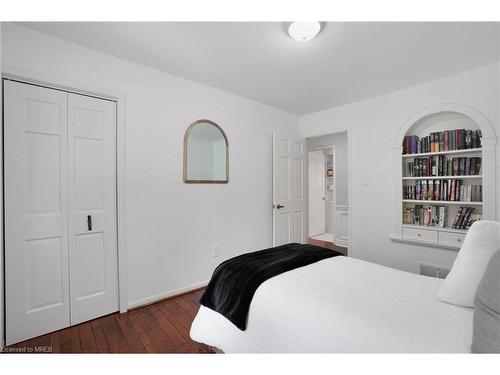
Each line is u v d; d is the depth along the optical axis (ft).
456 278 3.86
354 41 6.52
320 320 3.68
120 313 7.34
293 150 12.52
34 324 6.08
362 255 10.96
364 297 4.13
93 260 7.01
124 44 6.64
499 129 7.75
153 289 8.07
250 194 11.07
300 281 4.78
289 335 3.91
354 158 11.26
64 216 6.53
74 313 6.66
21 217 5.91
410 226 9.61
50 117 6.34
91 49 6.85
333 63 7.75
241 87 9.70
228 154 10.18
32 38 5.95
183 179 8.80
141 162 7.80
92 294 7.00
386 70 8.23
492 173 7.88
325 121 12.41
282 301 4.23
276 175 11.53
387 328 3.26
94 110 7.05
